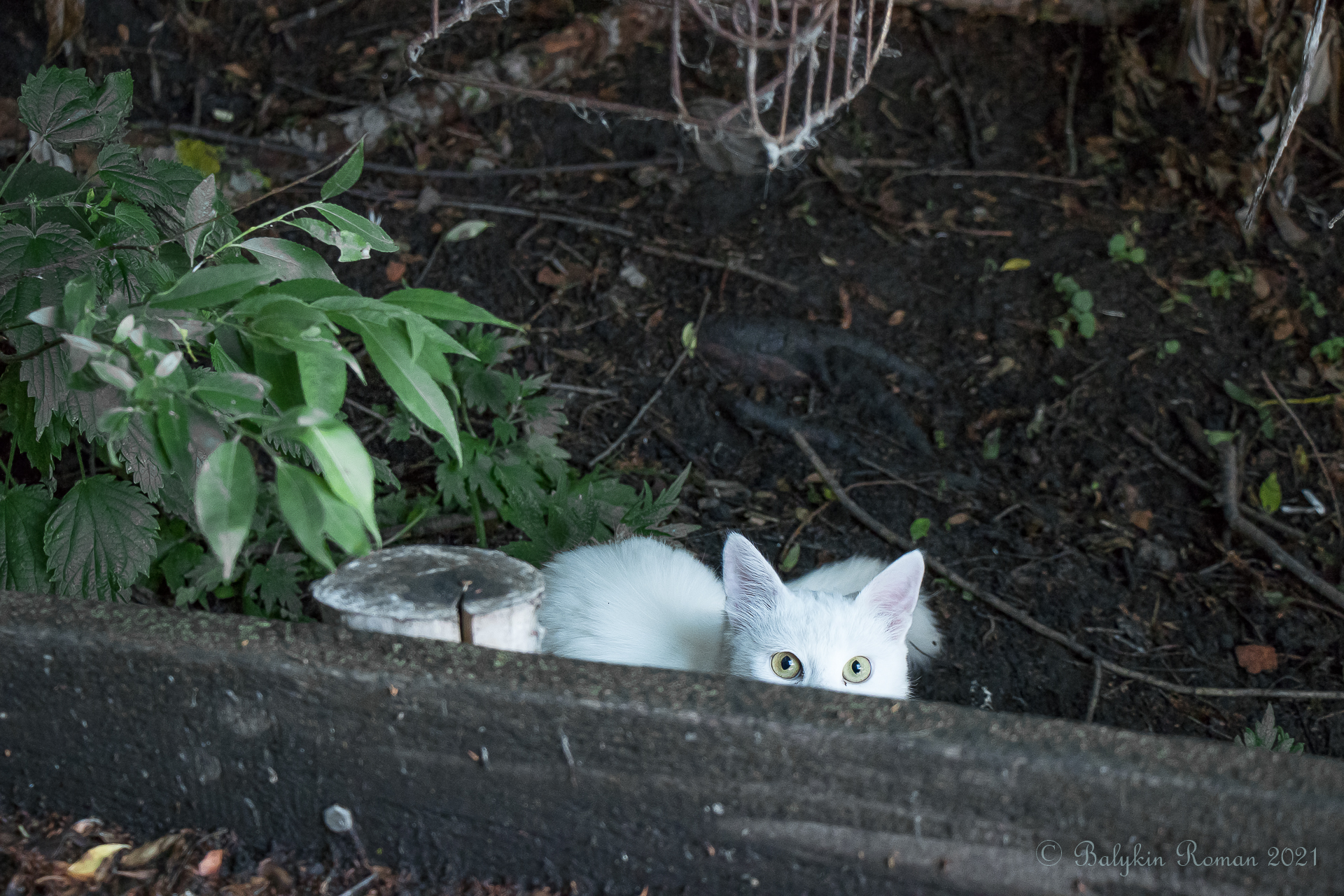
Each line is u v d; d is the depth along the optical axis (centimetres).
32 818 211
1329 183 513
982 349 450
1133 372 442
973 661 330
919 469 405
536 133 526
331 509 169
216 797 206
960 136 541
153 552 264
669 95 537
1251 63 542
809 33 186
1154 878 181
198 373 216
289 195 477
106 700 198
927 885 191
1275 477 397
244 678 191
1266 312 463
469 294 452
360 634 196
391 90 521
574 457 393
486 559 212
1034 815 180
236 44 536
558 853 202
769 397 430
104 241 256
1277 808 170
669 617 293
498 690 185
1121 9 571
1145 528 385
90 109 265
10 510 263
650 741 185
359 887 203
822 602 268
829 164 520
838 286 469
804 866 194
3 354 272
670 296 461
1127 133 536
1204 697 322
